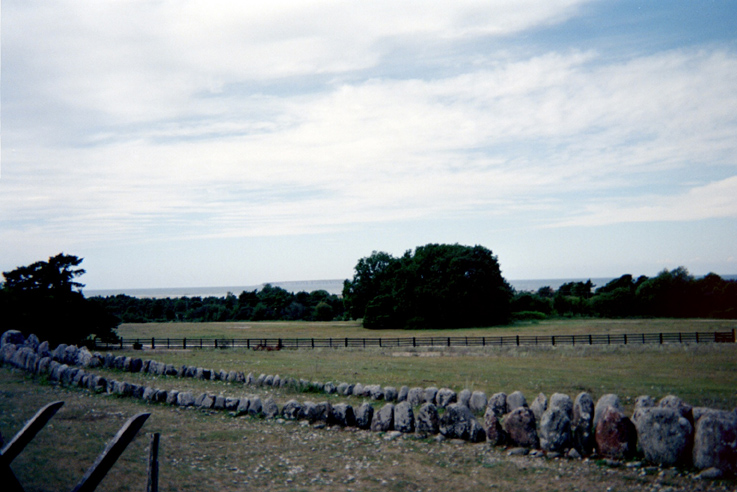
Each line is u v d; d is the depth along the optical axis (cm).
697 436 963
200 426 1340
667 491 866
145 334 6100
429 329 7356
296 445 1195
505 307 7850
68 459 923
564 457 1077
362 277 8844
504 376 2319
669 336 4347
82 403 1521
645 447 1013
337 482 945
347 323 8956
